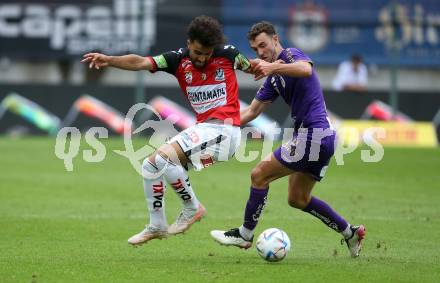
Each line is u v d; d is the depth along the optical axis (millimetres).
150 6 70688
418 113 70188
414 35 77250
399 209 37250
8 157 55406
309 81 24719
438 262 24703
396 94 69188
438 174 49969
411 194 42125
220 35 23672
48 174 48000
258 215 24812
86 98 69750
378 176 48844
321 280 21641
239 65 24484
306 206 25625
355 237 25516
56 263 24016
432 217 35062
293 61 24672
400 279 21891
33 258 25000
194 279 21688
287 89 25062
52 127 69812
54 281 21484
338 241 29156
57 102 69812
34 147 61188
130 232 30641
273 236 24297
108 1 72188
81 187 43281
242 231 25000
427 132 69250
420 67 77375
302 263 24266
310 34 75375
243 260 24875
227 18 72062
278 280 21609
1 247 27234
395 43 71125
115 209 36438
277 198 40344
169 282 21328
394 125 68875
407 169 52062
